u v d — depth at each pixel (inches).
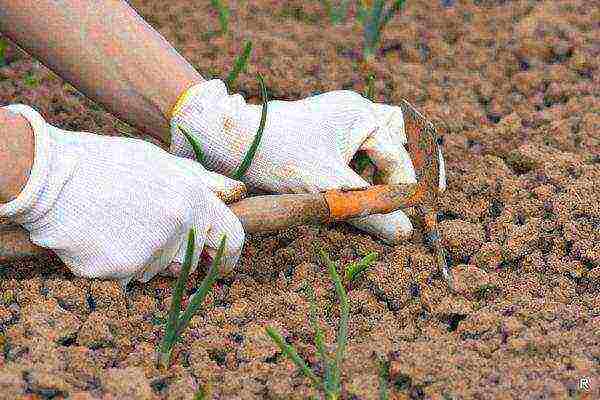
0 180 92.4
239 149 110.4
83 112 139.9
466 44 161.5
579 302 104.4
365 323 101.6
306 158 111.7
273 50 157.8
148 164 100.4
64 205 96.8
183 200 99.4
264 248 114.7
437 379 91.4
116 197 98.0
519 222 119.7
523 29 164.6
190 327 100.5
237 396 90.0
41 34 101.8
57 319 97.0
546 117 141.4
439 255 107.0
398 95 148.7
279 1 175.3
